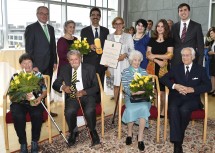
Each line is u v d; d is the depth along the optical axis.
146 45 3.75
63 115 2.97
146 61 3.74
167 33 3.49
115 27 3.70
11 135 3.27
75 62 2.91
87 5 6.94
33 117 2.67
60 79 3.03
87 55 3.70
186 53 2.88
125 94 3.08
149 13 7.41
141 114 2.81
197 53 3.49
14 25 5.44
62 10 6.39
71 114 2.82
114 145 2.90
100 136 3.16
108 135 3.19
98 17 3.77
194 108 2.84
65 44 3.58
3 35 5.33
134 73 3.02
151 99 2.89
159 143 2.96
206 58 5.17
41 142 2.97
